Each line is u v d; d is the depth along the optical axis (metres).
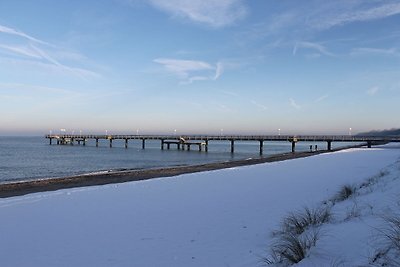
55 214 10.41
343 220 6.76
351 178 16.48
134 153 77.81
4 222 9.44
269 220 8.47
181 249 6.58
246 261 5.62
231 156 66.88
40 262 6.19
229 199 12.20
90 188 16.36
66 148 105.19
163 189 15.45
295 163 29.88
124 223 8.98
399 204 6.89
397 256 4.23
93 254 6.51
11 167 41.81
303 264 4.78
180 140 91.12
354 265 4.34
